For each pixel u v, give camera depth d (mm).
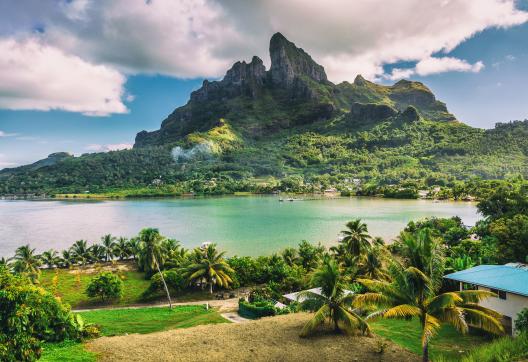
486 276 42469
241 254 127938
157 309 70188
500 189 124125
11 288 31266
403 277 31438
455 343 38688
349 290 56438
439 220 141000
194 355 36156
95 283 76625
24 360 29922
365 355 36281
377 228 169500
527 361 28516
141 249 98500
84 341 38625
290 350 37375
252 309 60438
